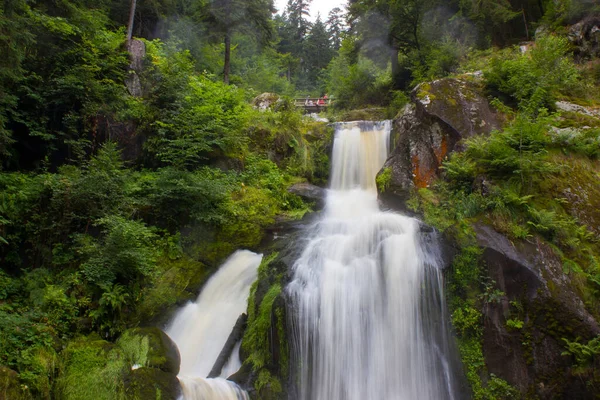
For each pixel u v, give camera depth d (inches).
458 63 710.5
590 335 270.1
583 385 260.1
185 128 485.1
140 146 493.4
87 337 297.1
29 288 312.2
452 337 305.9
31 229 351.3
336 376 302.4
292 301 311.9
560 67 532.7
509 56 557.9
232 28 882.1
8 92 411.2
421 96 482.0
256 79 1235.9
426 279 320.8
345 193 546.0
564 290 291.4
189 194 418.0
